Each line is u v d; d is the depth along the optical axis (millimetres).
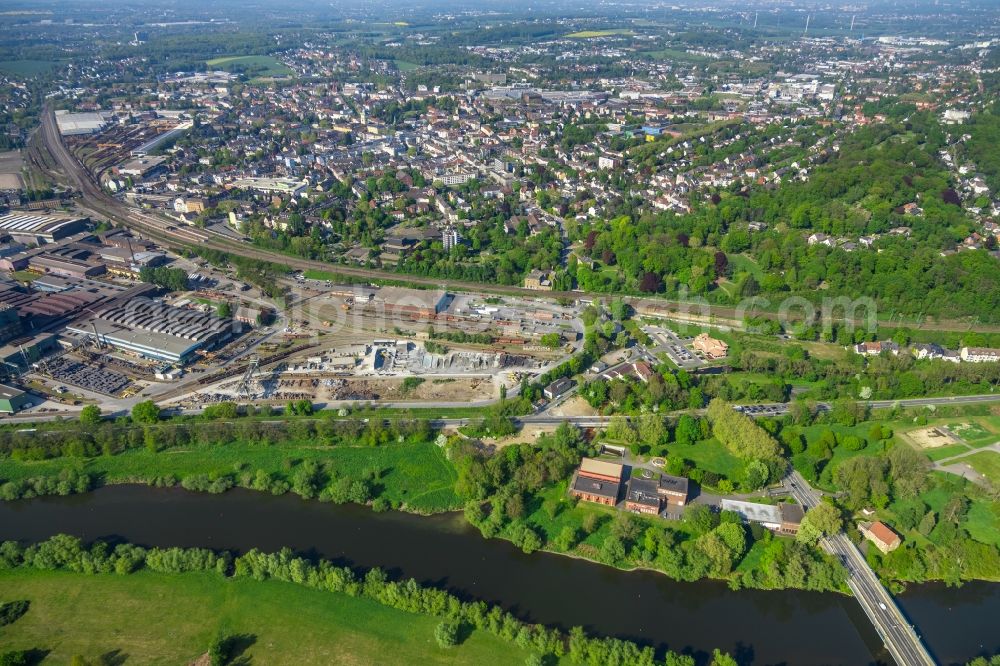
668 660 194875
